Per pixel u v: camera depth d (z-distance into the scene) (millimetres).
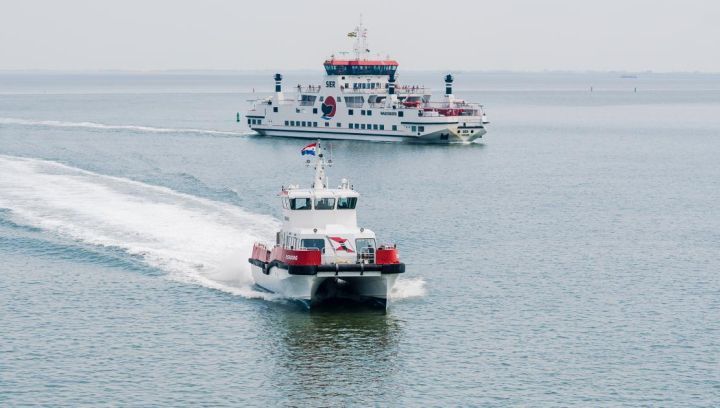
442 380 66062
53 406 60656
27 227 107250
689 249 109250
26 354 69562
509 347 72500
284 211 88750
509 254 104625
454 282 91438
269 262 83875
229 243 101500
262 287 86750
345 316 80062
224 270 92062
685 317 80438
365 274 79625
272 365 68625
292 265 79188
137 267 92438
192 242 101750
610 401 62438
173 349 71438
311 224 86750
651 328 77250
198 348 71750
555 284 91250
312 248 82812
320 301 83875
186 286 87000
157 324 76938
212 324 77250
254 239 103375
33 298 83062
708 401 62438
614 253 106312
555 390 64188
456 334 75562
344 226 85875
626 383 65375
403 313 81000
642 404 62000
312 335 75125
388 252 80250
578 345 72938
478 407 61625
